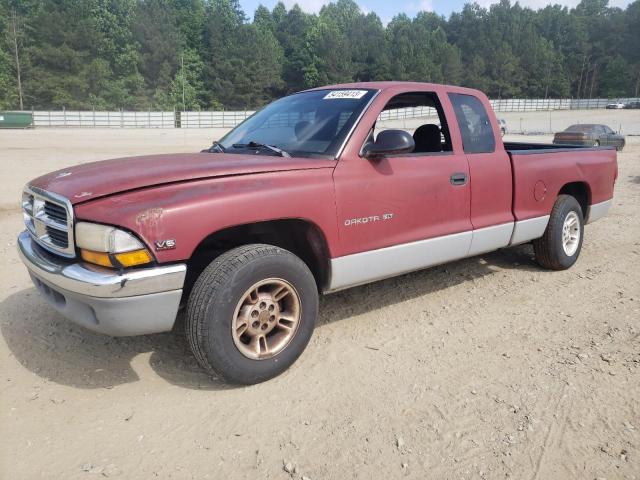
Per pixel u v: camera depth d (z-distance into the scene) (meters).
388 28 133.62
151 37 76.50
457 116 4.52
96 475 2.58
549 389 3.35
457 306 4.73
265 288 3.35
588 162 5.79
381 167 3.82
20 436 2.86
